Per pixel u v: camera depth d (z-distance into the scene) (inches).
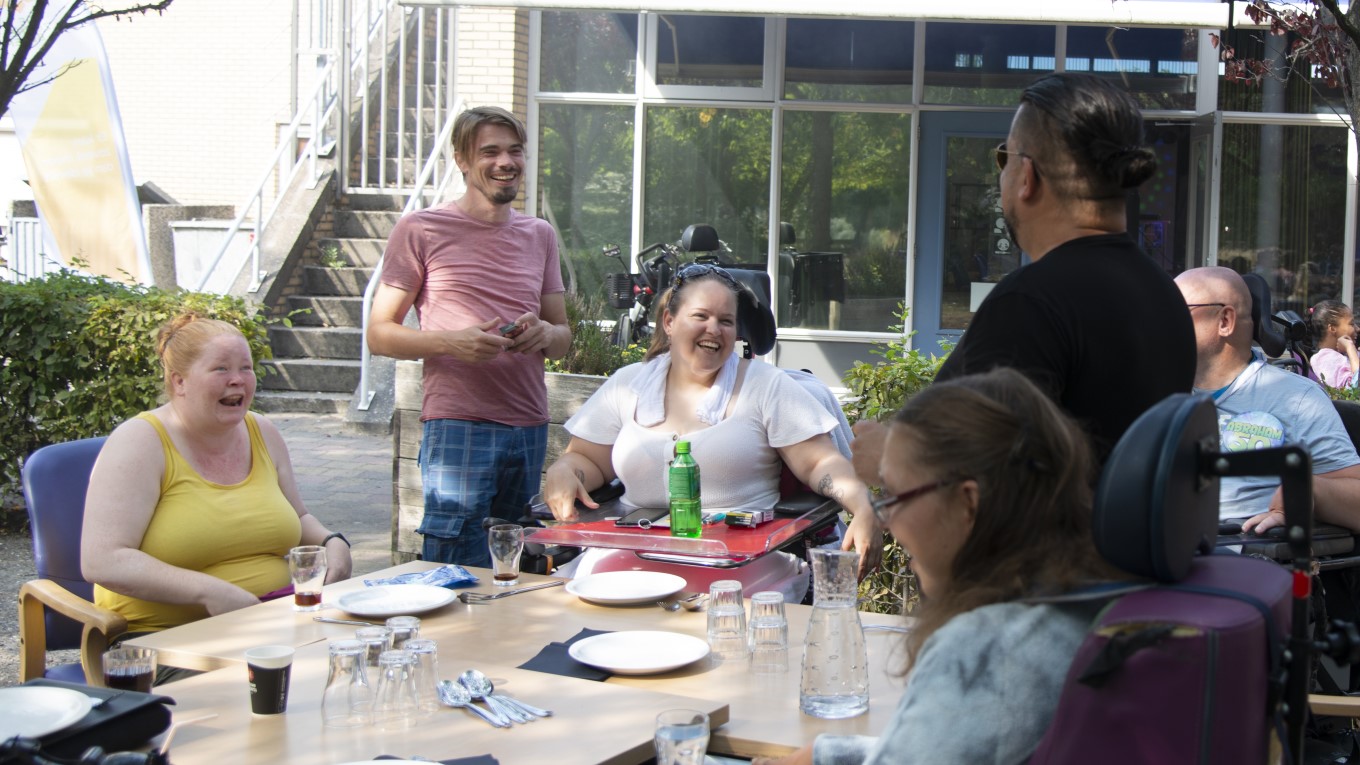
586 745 87.8
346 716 92.5
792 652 111.8
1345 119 369.7
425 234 177.6
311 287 442.9
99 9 249.6
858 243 434.0
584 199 436.5
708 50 429.1
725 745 92.0
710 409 159.8
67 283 279.7
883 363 193.2
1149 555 63.6
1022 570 68.2
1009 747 65.9
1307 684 65.2
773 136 430.0
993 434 68.6
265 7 644.1
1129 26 346.6
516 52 422.3
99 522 137.9
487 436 175.6
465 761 85.3
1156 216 436.8
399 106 458.3
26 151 410.9
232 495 148.0
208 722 93.6
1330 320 334.6
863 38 426.9
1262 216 430.0
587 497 160.2
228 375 144.3
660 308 168.9
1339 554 139.8
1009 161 97.8
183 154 652.7
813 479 157.5
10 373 266.2
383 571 141.7
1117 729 61.5
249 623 121.0
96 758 72.9
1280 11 215.6
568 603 127.3
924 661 69.0
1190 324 99.3
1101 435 91.7
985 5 346.3
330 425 386.0
